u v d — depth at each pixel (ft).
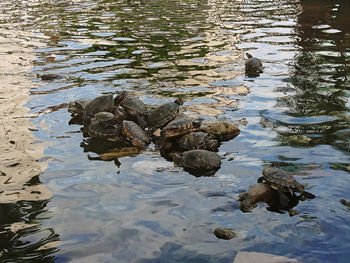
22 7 32.45
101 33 21.44
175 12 28.25
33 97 13.88
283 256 8.76
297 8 27.45
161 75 15.38
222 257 8.79
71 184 10.32
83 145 11.61
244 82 14.62
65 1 35.94
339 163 10.63
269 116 12.52
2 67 16.30
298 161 10.75
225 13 27.14
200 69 15.84
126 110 12.74
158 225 9.36
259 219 9.43
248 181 10.27
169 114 12.32
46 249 8.97
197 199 9.88
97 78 15.21
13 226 9.39
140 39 19.95
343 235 9.05
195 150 10.94
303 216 9.44
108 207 9.75
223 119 12.42
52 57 17.39
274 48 17.72
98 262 8.77
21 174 10.60
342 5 26.00
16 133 12.01
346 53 16.60
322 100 13.19
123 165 10.91
